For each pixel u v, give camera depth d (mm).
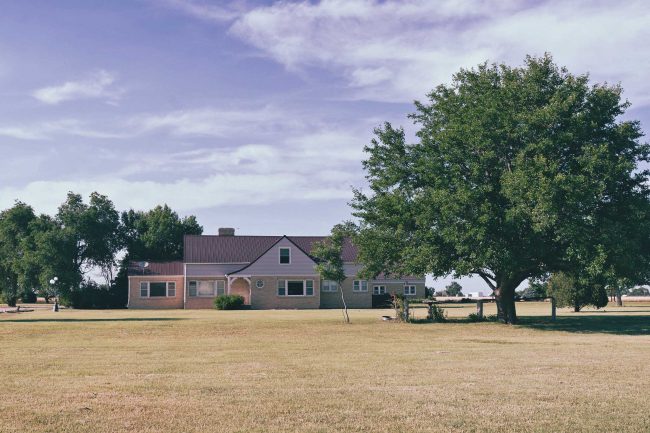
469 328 29953
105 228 73875
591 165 27375
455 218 29906
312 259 61812
